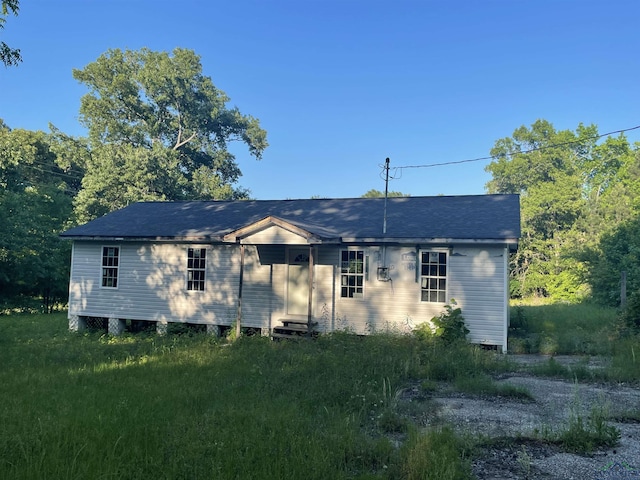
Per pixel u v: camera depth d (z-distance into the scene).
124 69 45.44
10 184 28.66
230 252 16.39
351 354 11.09
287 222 14.14
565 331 15.74
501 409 7.37
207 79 48.00
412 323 14.27
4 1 10.98
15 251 23.62
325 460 4.80
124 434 5.55
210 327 16.36
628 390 8.59
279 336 14.82
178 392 7.81
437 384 9.17
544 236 37.69
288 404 7.05
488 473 4.90
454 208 16.28
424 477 4.55
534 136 50.22
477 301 13.67
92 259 17.92
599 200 43.88
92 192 35.41
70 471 4.57
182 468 4.65
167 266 17.00
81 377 9.09
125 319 17.55
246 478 4.43
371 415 6.99
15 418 6.30
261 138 51.69
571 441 5.70
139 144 47.16
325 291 15.27
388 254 14.66
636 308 14.07
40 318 21.80
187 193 41.16
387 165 14.93
